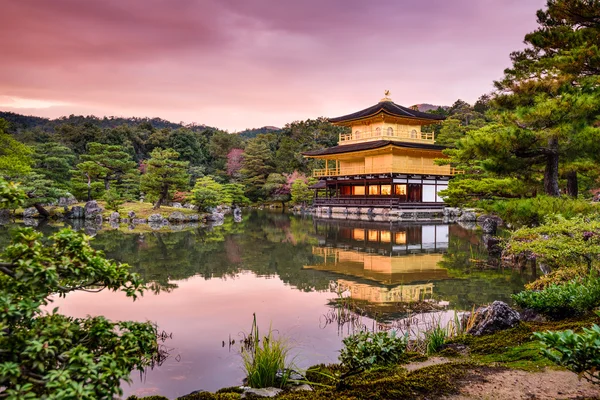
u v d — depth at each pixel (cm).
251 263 2020
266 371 646
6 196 348
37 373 345
